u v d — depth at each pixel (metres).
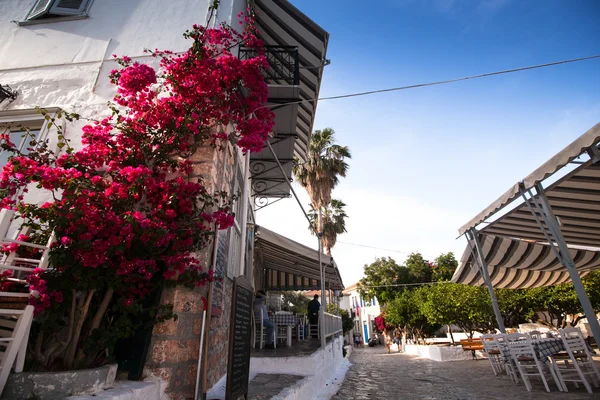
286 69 7.57
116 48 6.15
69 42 6.25
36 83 5.78
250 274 8.47
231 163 5.64
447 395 6.27
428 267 31.47
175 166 4.02
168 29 6.32
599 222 7.55
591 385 6.37
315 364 6.04
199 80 4.21
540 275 11.48
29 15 6.60
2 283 2.78
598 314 17.62
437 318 17.69
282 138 7.88
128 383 3.02
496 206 6.95
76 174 3.07
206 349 3.32
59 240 2.81
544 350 6.36
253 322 7.95
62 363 2.84
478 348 13.80
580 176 5.89
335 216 29.00
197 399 3.19
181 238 3.41
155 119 4.04
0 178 2.91
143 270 3.00
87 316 3.25
